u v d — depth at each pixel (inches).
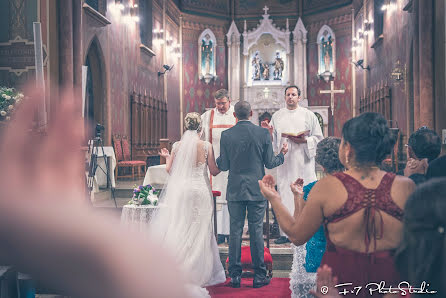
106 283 11.6
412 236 35.2
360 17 638.5
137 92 516.7
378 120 68.0
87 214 12.3
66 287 11.5
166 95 644.7
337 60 713.0
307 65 746.8
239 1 761.6
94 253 11.6
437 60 250.2
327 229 68.1
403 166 362.9
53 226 11.4
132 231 13.1
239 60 746.8
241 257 186.1
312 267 114.3
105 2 404.8
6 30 279.4
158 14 606.9
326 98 724.0
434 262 33.4
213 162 176.2
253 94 735.1
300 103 699.4
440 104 248.2
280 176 215.3
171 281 13.0
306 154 213.0
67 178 12.4
